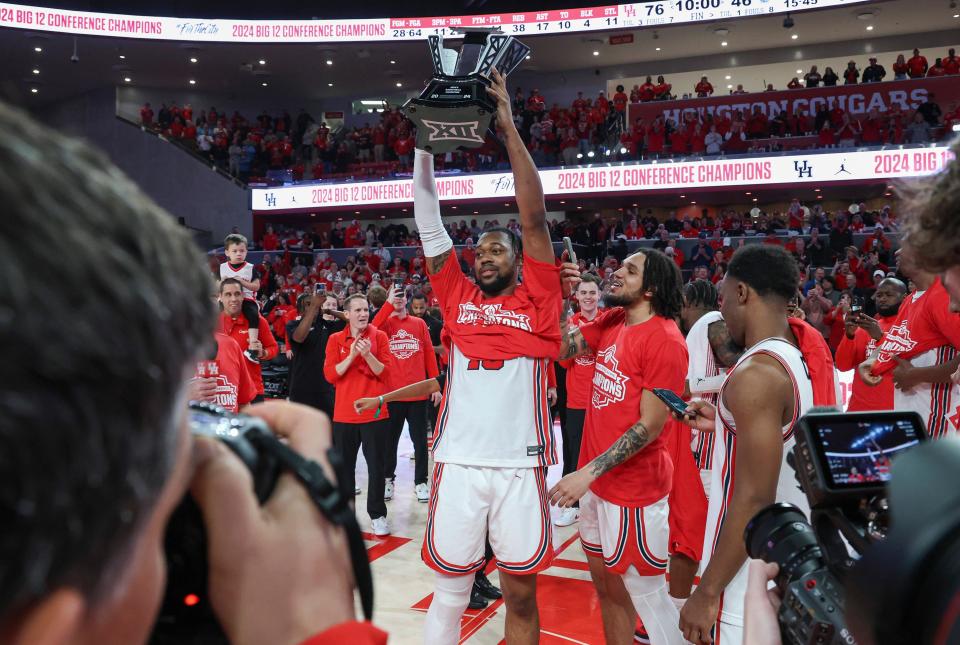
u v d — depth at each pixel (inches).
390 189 746.2
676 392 102.7
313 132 924.0
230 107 987.9
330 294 237.0
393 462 227.8
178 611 18.5
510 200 703.1
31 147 9.2
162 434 10.1
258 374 220.7
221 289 210.8
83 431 8.6
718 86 865.5
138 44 778.8
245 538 18.1
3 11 713.0
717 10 713.0
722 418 78.4
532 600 102.8
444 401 105.6
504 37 93.0
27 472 8.2
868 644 15.5
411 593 151.7
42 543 8.5
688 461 123.0
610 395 107.0
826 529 30.0
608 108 824.3
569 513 199.6
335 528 19.8
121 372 9.0
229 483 18.3
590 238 733.3
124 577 10.3
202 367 137.5
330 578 19.0
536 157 769.6
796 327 81.5
